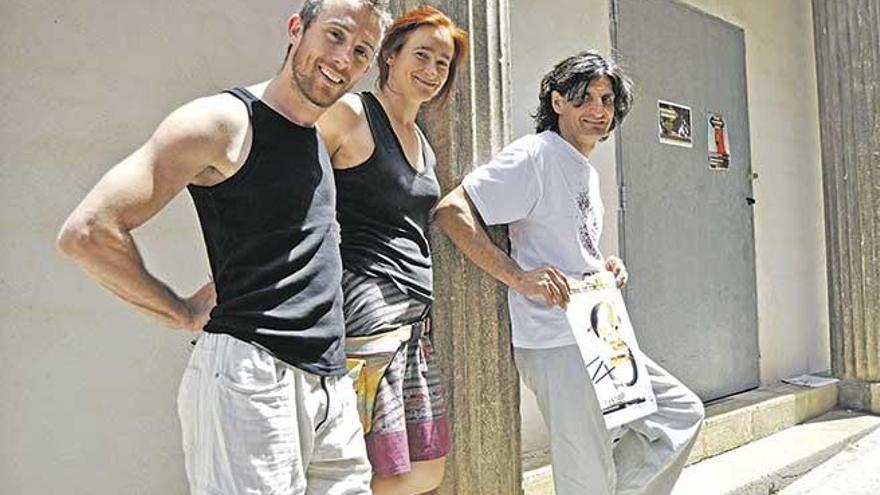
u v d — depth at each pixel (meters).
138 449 2.36
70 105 2.23
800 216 5.45
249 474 1.32
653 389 2.43
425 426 1.91
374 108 1.81
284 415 1.36
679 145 4.30
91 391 2.27
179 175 1.30
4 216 2.12
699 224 4.42
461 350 2.10
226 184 1.36
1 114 2.12
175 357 2.45
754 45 5.01
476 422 2.12
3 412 2.11
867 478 3.83
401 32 1.86
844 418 4.74
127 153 2.34
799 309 5.37
